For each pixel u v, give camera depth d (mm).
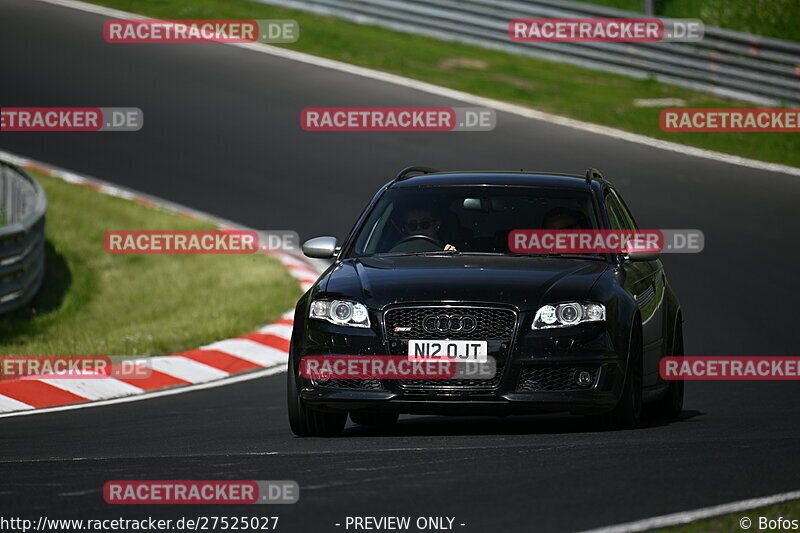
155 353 47219
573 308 28281
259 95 99000
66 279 63906
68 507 21469
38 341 52125
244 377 44344
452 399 28031
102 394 41375
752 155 87375
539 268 29766
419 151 86500
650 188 78250
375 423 34156
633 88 105812
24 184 67062
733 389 39844
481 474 23250
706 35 104438
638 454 25062
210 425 33688
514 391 27953
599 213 32188
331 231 71250
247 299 57125
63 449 29484
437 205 32625
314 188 79500
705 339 49719
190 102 97312
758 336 50094
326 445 28109
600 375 28172
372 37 117062
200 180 81562
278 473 24016
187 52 109688
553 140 89000
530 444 26781
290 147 88000
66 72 103125
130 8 122438
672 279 60500
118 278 64500
